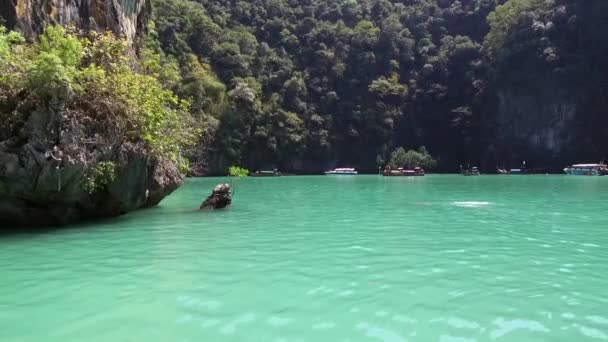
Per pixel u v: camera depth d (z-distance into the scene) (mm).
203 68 73438
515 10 75938
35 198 11781
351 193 26078
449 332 4805
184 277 6887
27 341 4535
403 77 85625
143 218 14086
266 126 71812
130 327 4898
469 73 79062
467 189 29500
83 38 14367
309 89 81500
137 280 6711
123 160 13773
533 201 20188
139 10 23141
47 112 11289
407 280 6730
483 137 75438
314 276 6949
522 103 72625
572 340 4613
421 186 33656
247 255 8469
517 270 7340
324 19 94875
